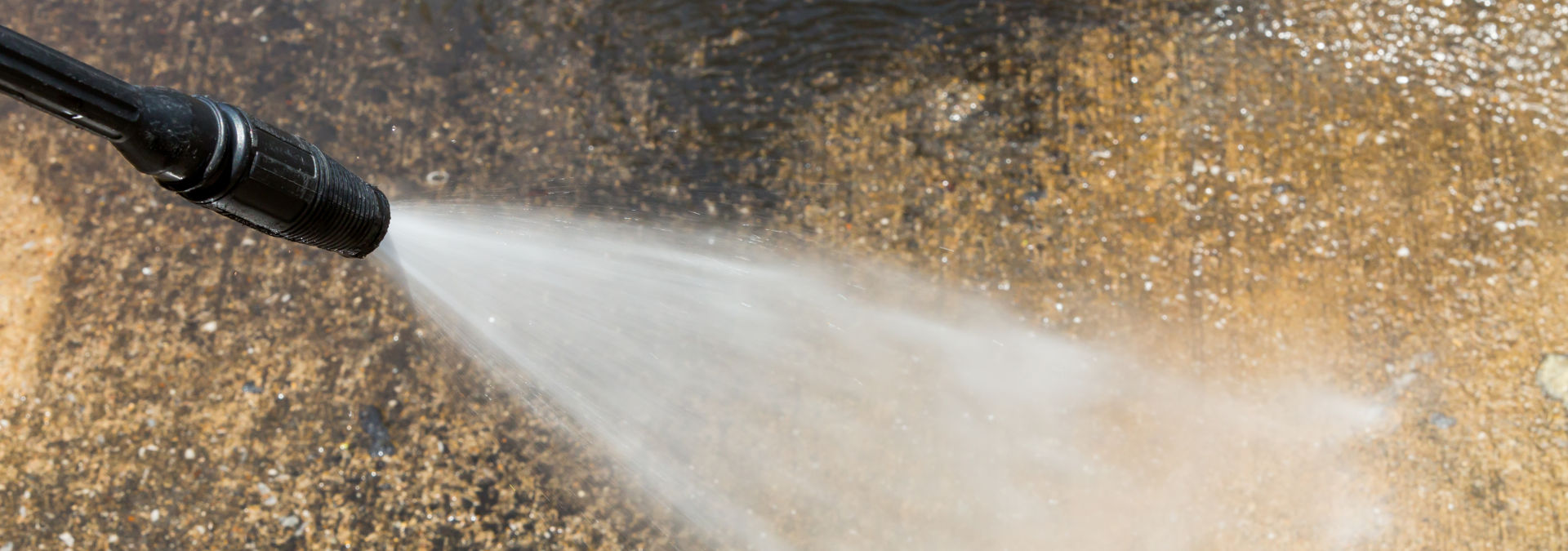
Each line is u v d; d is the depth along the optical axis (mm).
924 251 2645
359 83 2789
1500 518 2354
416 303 2574
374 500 2416
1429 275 2555
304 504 2412
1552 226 2594
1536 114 2707
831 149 2730
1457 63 2758
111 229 2600
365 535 2396
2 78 966
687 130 2756
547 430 2480
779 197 2703
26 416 2453
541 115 2771
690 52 2818
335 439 2455
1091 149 2701
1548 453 2395
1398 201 2625
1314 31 2797
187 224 2605
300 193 1294
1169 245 2605
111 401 2471
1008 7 2846
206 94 2768
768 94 2781
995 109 2748
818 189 2703
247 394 2482
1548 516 2352
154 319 2533
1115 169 2680
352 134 2746
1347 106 2723
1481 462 2395
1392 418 2439
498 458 2453
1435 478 2387
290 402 2480
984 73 2783
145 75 2777
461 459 2449
